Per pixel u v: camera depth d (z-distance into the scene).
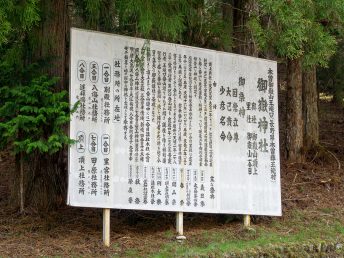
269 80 7.93
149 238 6.84
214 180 7.23
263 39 7.58
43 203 7.27
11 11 6.02
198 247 6.65
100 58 6.61
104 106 6.56
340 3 7.39
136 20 7.04
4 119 6.86
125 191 6.56
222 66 7.52
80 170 6.30
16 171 7.50
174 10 7.18
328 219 8.15
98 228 7.14
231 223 7.69
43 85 6.38
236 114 7.55
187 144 7.08
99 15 7.49
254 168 7.60
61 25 7.27
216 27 8.41
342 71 13.17
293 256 6.91
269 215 7.65
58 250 6.21
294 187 9.50
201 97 7.28
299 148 10.58
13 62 6.75
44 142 6.34
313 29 7.70
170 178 6.89
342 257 7.24
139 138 6.73
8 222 7.01
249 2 8.81
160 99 6.95
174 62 7.12
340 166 10.60
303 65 8.58
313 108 10.98
